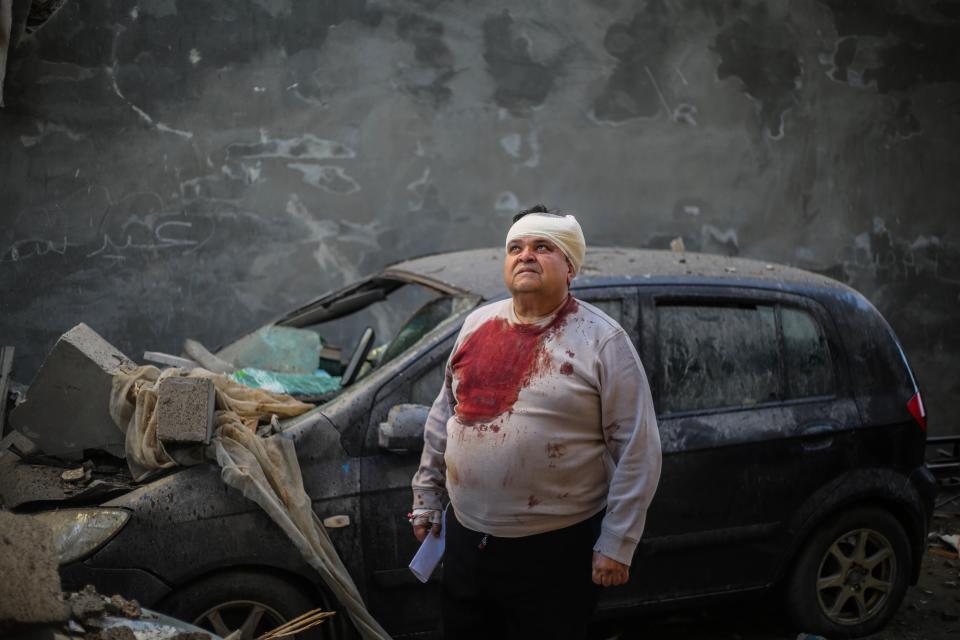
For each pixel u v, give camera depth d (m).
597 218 7.70
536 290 2.70
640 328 4.01
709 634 4.48
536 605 2.73
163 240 6.64
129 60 6.48
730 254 8.03
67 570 3.10
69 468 3.49
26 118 6.28
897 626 4.62
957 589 5.14
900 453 4.41
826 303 4.42
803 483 4.17
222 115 6.72
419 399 3.62
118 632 2.30
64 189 6.40
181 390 3.27
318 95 6.94
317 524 3.36
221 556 3.26
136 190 6.56
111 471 3.49
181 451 3.31
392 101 7.12
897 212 8.40
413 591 3.58
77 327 3.66
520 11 7.37
